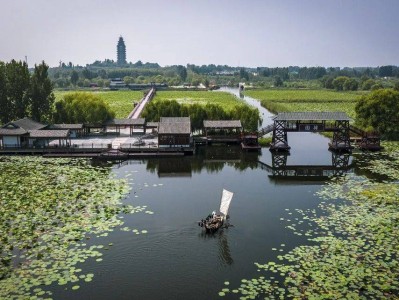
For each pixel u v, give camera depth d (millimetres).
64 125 93625
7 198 49156
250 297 28766
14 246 36438
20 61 101438
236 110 100562
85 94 111000
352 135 93938
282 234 40281
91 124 98375
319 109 153250
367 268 32406
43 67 104500
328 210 46812
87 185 55875
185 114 100812
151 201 50281
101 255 35500
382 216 43781
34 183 56031
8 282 30453
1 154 78750
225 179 61938
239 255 35812
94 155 77188
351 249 35969
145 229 41219
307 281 30734
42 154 78938
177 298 29312
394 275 31281
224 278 32000
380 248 36000
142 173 65312
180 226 42188
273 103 169875
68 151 77812
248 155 80500
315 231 40812
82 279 31625
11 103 101000
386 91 97688
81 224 41750
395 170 65312
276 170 67750
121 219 43844
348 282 30422
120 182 58500
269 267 33469
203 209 47562
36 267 32812
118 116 130000
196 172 66438
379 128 95750
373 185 56344
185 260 34906
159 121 94625
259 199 51594
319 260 34125
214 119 99938
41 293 29281
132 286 30828
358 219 43156
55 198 49375
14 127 80500
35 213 44344
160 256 35625
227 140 91062
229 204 46719
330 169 67750
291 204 49406
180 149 79500
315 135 108188
